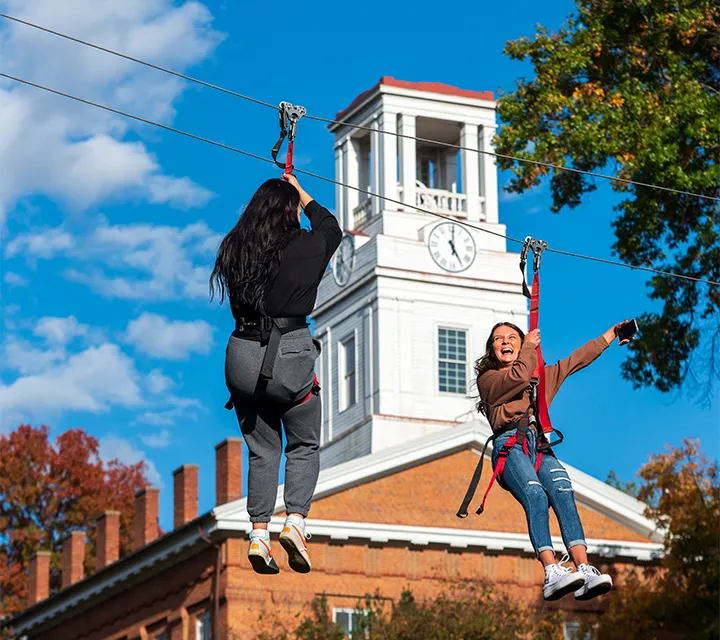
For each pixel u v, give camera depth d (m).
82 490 75.00
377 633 35.44
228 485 42.56
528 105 30.27
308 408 10.34
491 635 35.38
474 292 66.38
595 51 29.92
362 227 68.12
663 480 36.28
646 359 30.17
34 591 56.56
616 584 41.75
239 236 10.04
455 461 42.56
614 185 29.67
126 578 43.69
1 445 74.38
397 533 40.72
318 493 40.44
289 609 39.03
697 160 29.84
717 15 30.05
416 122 68.12
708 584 35.06
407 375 64.44
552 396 11.65
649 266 30.27
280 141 11.88
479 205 67.81
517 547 41.84
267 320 10.05
